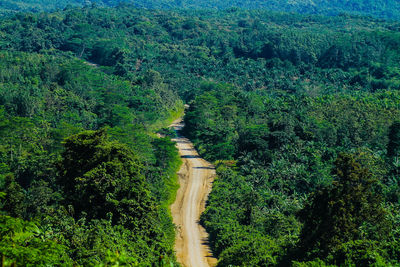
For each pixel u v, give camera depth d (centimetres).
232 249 5181
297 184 8469
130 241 4166
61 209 4353
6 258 1355
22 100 9819
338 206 3934
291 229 6119
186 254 5809
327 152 9369
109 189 4738
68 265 1683
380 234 4025
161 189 7669
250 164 9194
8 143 7844
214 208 7006
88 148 5116
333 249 3772
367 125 10506
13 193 5091
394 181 8175
